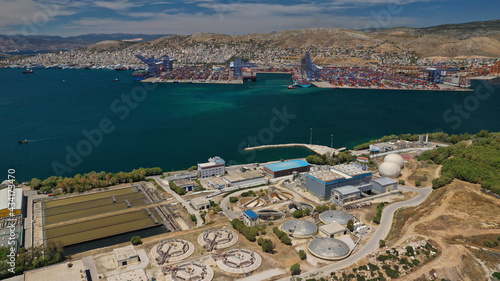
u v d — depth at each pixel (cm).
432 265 15075
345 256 16388
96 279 14925
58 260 16162
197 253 16962
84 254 17025
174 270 15238
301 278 14750
